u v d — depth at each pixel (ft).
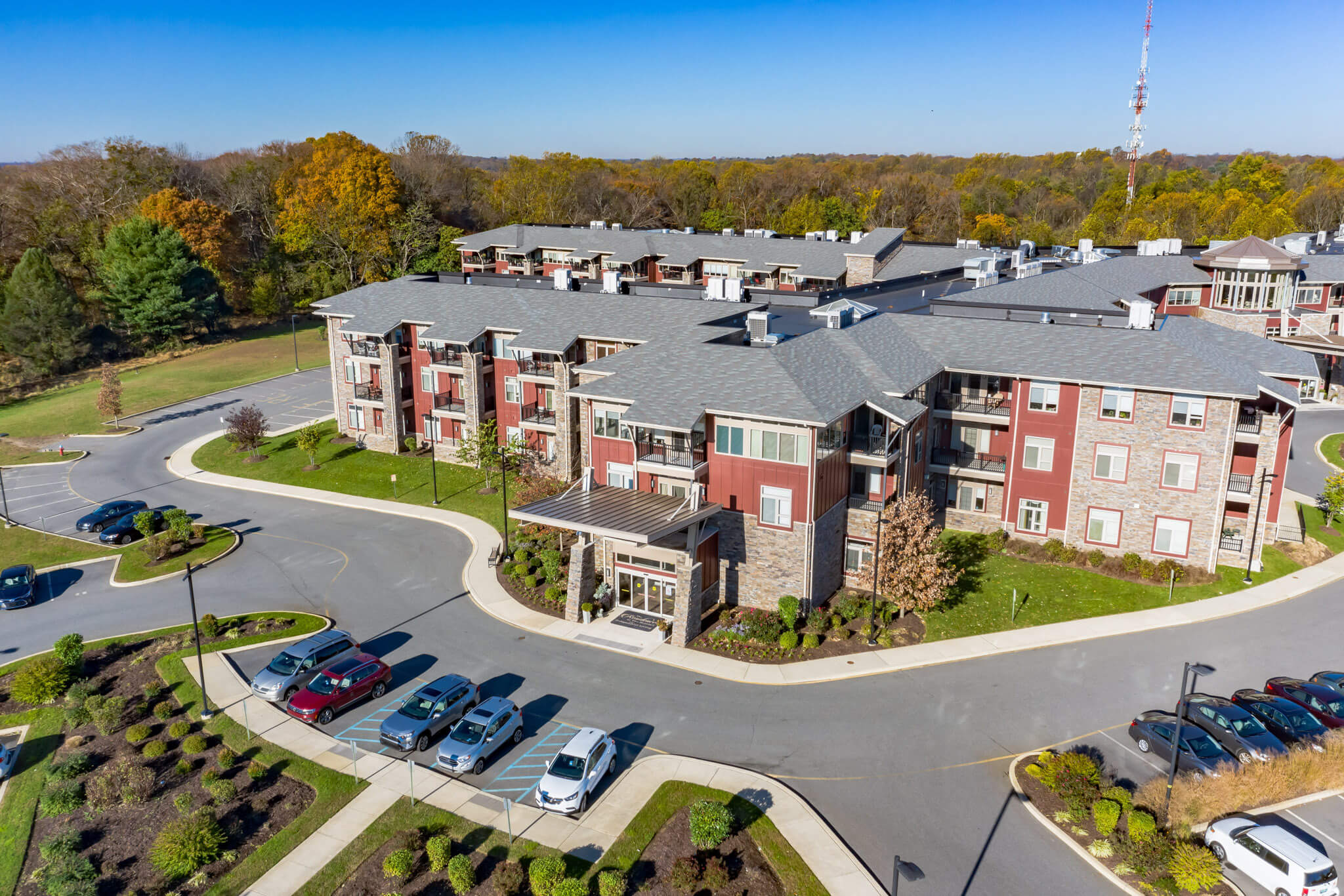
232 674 120.57
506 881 79.56
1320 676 113.60
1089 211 558.56
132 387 281.13
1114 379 142.72
